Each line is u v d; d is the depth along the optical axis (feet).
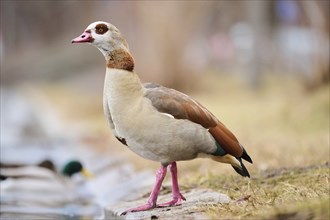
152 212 25.05
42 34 183.73
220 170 34.30
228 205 23.71
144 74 85.46
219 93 85.97
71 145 65.46
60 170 46.09
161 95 24.71
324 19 58.08
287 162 33.55
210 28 121.08
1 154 59.00
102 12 118.42
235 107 68.18
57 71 145.18
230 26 122.42
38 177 42.57
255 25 86.89
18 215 33.12
